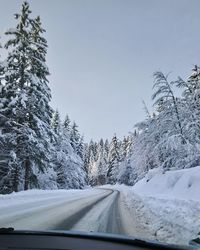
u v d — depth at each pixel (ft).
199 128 91.09
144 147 118.21
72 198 74.08
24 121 85.30
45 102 92.07
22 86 86.38
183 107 95.14
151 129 106.93
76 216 37.01
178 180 76.48
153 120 106.32
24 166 85.97
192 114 93.04
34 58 89.45
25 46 88.79
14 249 12.10
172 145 88.79
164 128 96.37
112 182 339.98
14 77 86.33
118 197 83.51
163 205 49.52
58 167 163.32
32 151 83.51
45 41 95.25
